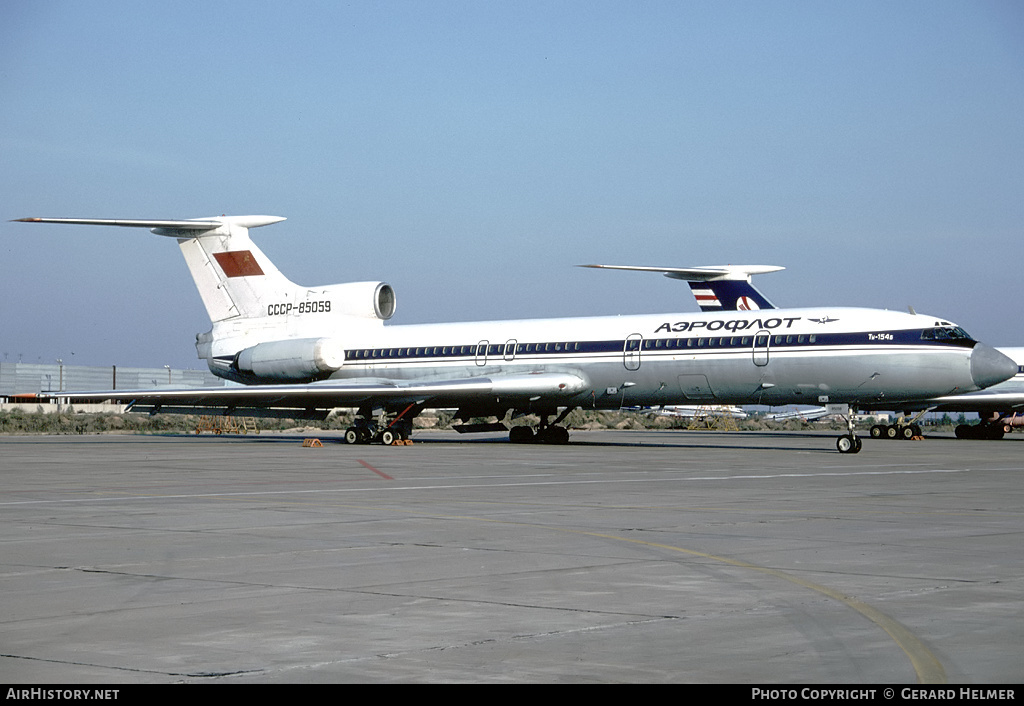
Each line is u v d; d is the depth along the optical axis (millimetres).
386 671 8945
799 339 43781
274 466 35031
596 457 40562
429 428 97000
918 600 11727
